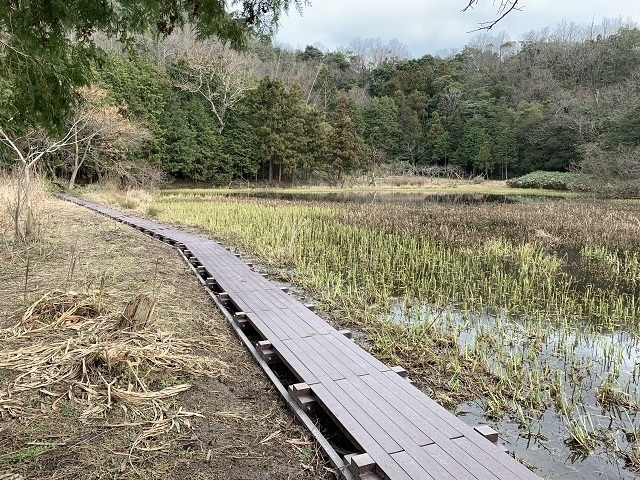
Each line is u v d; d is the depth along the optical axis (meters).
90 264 6.79
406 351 4.58
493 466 2.36
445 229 11.98
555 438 3.23
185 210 15.77
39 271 6.14
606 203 20.17
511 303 6.39
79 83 3.94
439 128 45.25
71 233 9.45
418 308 5.98
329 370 3.50
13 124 4.22
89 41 3.78
